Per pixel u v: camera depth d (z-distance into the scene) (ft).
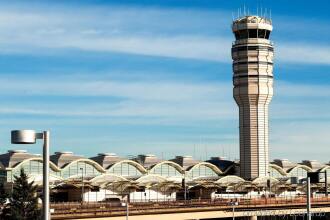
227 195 597.11
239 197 571.69
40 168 523.70
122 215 380.99
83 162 561.43
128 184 512.22
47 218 92.48
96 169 571.28
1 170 502.79
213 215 449.06
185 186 533.96
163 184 536.01
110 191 513.45
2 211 343.46
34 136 92.58
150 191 547.49
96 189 504.43
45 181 92.68
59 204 406.00
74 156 578.66
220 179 620.49
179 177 637.30
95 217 364.58
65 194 502.79
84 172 561.43
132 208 390.42
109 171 580.71
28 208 334.85
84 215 358.84
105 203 430.61
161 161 642.63
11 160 514.68
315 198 540.93
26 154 531.91
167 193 562.25
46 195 92.68
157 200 514.27
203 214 441.27
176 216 420.77
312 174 206.08
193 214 433.07
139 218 393.09
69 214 351.67
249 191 623.77
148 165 640.99
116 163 587.68
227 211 461.37
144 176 558.56
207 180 620.90
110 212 374.02
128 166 598.75
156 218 406.21
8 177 500.33
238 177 643.04
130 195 528.63
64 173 548.31
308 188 199.11
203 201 468.34
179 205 428.15
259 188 632.79
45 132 92.89
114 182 504.02
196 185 564.71
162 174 623.77
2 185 380.37
